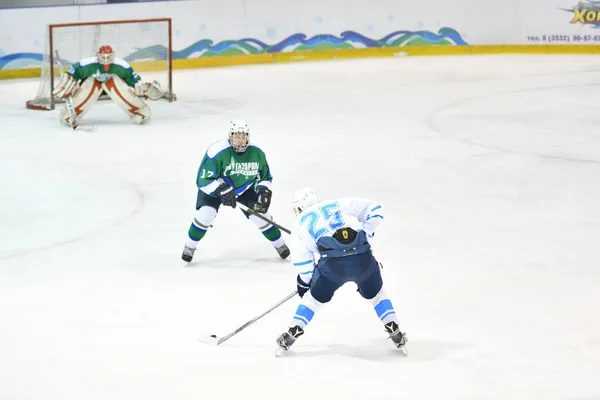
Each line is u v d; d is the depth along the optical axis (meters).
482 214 23.27
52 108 40.34
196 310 16.69
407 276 18.47
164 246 20.91
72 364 14.22
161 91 42.88
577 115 37.59
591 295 17.12
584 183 26.39
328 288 14.01
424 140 33.12
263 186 18.64
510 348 14.62
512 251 20.08
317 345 14.91
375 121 37.12
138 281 18.44
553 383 13.23
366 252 13.97
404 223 22.52
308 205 14.38
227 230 22.30
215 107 40.91
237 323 16.02
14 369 14.04
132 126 36.75
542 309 16.42
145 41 46.06
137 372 13.87
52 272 19.03
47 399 12.92
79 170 28.91
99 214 23.69
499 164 29.08
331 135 34.38
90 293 17.69
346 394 12.95
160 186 26.75
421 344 14.86
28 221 23.03
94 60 36.06
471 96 42.97
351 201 14.24
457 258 19.64
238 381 13.47
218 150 18.14
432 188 26.12
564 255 19.72
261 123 37.00
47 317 16.36
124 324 16.00
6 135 34.72
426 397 12.80
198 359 14.37
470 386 13.16
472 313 16.28
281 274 18.86
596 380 13.32
